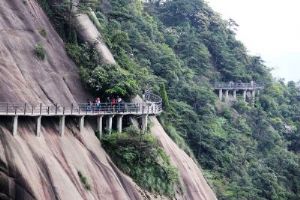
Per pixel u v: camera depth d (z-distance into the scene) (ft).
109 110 246.68
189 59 433.48
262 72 488.02
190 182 282.97
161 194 253.24
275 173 376.68
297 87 541.75
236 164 360.89
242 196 327.88
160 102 291.17
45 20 260.01
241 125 404.77
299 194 376.48
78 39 274.98
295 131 447.83
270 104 460.96
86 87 255.91
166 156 265.75
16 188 182.80
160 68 380.17
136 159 248.11
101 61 273.13
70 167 211.61
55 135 215.72
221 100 428.15
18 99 212.02
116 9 391.24
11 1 241.76
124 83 260.21
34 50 238.27
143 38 397.39
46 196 191.42
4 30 229.66
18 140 194.18
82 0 285.64
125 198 229.25
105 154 239.30
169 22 487.61
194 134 351.05
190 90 378.53
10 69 218.79
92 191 215.51
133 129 249.96
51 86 235.81
